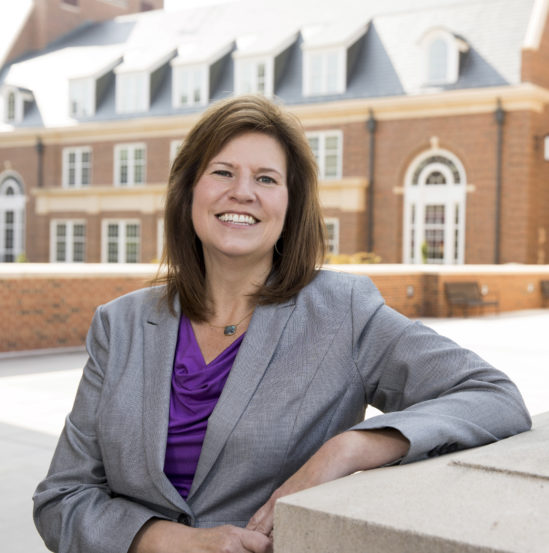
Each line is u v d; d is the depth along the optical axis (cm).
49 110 3234
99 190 2905
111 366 164
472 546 90
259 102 168
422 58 2464
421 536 94
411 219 2486
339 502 106
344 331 154
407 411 140
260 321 157
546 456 124
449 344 154
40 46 3597
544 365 866
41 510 159
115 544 144
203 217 164
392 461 135
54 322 989
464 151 2367
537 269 1881
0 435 542
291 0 3005
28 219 3164
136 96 3009
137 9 3912
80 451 162
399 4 2705
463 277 1639
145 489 152
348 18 2741
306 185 170
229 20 3091
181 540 140
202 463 148
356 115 2527
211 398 156
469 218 2378
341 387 151
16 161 3200
